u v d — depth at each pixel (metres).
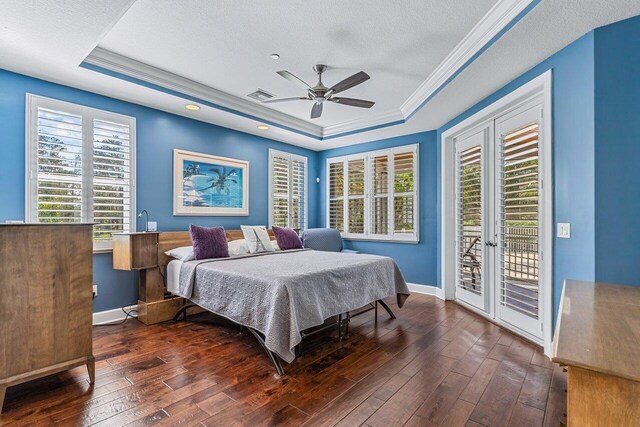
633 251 2.06
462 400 1.98
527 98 2.91
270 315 2.35
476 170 3.83
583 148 2.23
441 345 2.86
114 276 3.50
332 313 2.77
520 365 2.45
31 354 1.94
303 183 6.00
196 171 4.27
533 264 2.86
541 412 1.86
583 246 2.23
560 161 2.45
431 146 4.85
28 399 1.97
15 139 2.88
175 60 3.06
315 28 2.50
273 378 2.26
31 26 2.20
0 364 1.83
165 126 3.96
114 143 3.50
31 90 2.97
